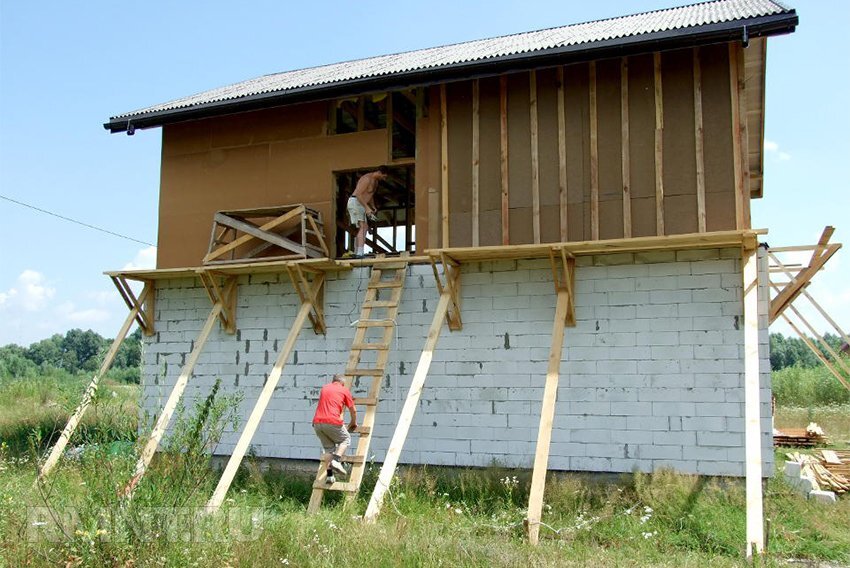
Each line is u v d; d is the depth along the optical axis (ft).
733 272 32.60
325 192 41.22
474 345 36.19
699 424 32.19
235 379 41.01
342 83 37.58
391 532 25.52
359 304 39.01
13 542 23.17
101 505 23.13
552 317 35.14
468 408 35.88
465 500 31.96
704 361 32.50
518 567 22.71
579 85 36.32
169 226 44.55
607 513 29.35
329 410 32.04
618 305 34.04
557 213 35.76
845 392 77.92
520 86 37.32
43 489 25.90
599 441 33.47
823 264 36.70
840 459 41.68
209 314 42.24
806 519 28.86
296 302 40.34
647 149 34.78
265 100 39.73
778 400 80.18
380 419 37.50
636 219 34.45
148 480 24.40
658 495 29.96
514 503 31.65
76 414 29.58
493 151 37.32
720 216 33.22
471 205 37.37
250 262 38.65
